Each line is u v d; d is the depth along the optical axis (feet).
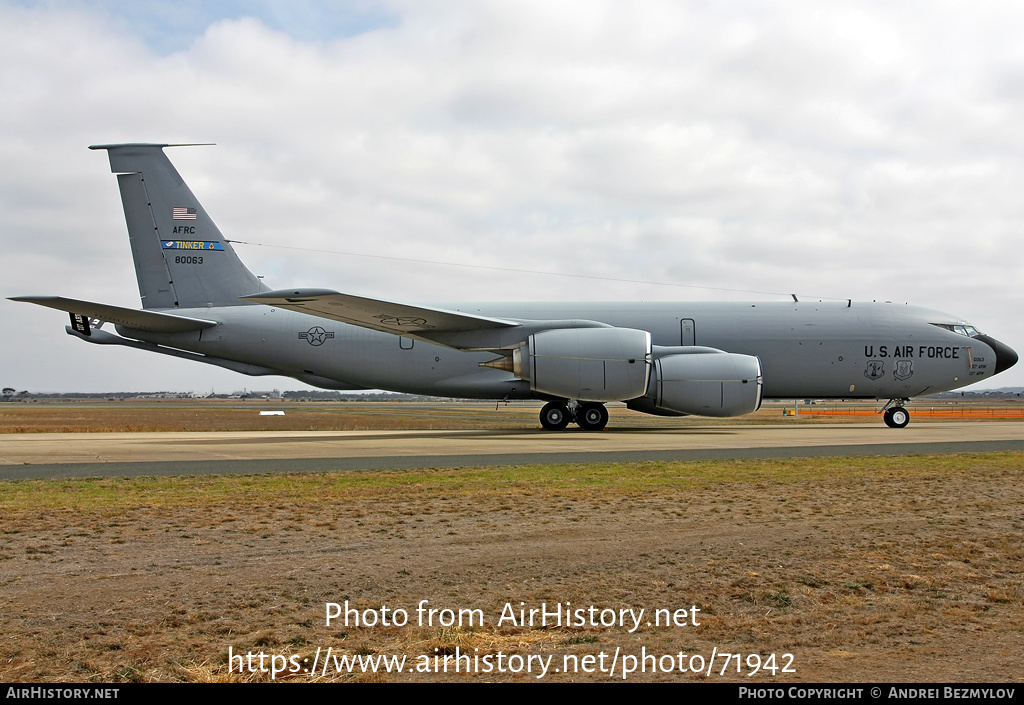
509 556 21.85
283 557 21.57
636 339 75.82
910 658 14.47
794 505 30.35
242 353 85.15
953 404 331.77
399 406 283.79
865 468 43.29
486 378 84.48
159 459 49.62
